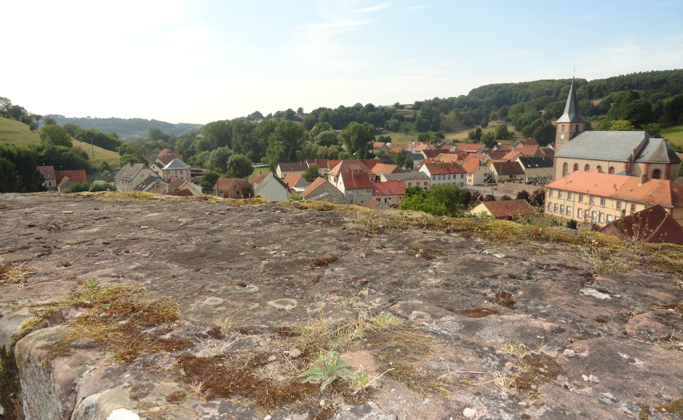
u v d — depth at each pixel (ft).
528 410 4.71
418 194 123.85
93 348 6.09
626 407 4.78
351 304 7.93
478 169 269.03
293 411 4.71
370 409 4.74
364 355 5.91
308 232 13.57
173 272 9.75
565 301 7.93
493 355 5.96
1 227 14.11
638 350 6.00
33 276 9.34
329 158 341.00
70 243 12.27
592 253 11.05
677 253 11.29
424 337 6.51
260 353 6.06
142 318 7.16
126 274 9.54
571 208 157.28
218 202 18.72
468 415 4.61
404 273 9.73
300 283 9.10
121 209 17.20
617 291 8.46
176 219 15.44
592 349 6.03
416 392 5.02
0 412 6.41
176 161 277.64
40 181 175.42
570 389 5.15
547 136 476.54
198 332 6.73
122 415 4.41
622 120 330.75
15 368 6.48
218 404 4.81
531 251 11.34
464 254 11.14
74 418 4.94
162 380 5.23
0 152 162.50
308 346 6.25
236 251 11.51
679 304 7.79
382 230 13.76
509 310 7.60
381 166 262.06
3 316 7.11
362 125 330.54
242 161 272.92
